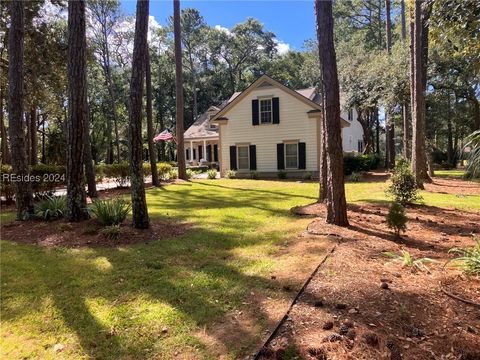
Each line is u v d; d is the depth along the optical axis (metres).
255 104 20.64
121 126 38.50
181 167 19.05
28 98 15.51
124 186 16.09
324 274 3.96
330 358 2.47
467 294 3.47
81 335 2.92
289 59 43.50
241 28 43.12
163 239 5.97
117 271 4.41
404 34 19.81
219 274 4.21
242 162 21.25
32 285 4.02
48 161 24.03
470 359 2.46
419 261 4.25
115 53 31.89
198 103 43.19
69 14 7.01
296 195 12.12
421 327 2.87
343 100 24.06
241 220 7.62
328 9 6.11
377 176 19.03
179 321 3.07
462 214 7.74
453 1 4.69
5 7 13.37
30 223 7.48
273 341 2.70
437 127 28.27
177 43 18.23
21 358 2.62
